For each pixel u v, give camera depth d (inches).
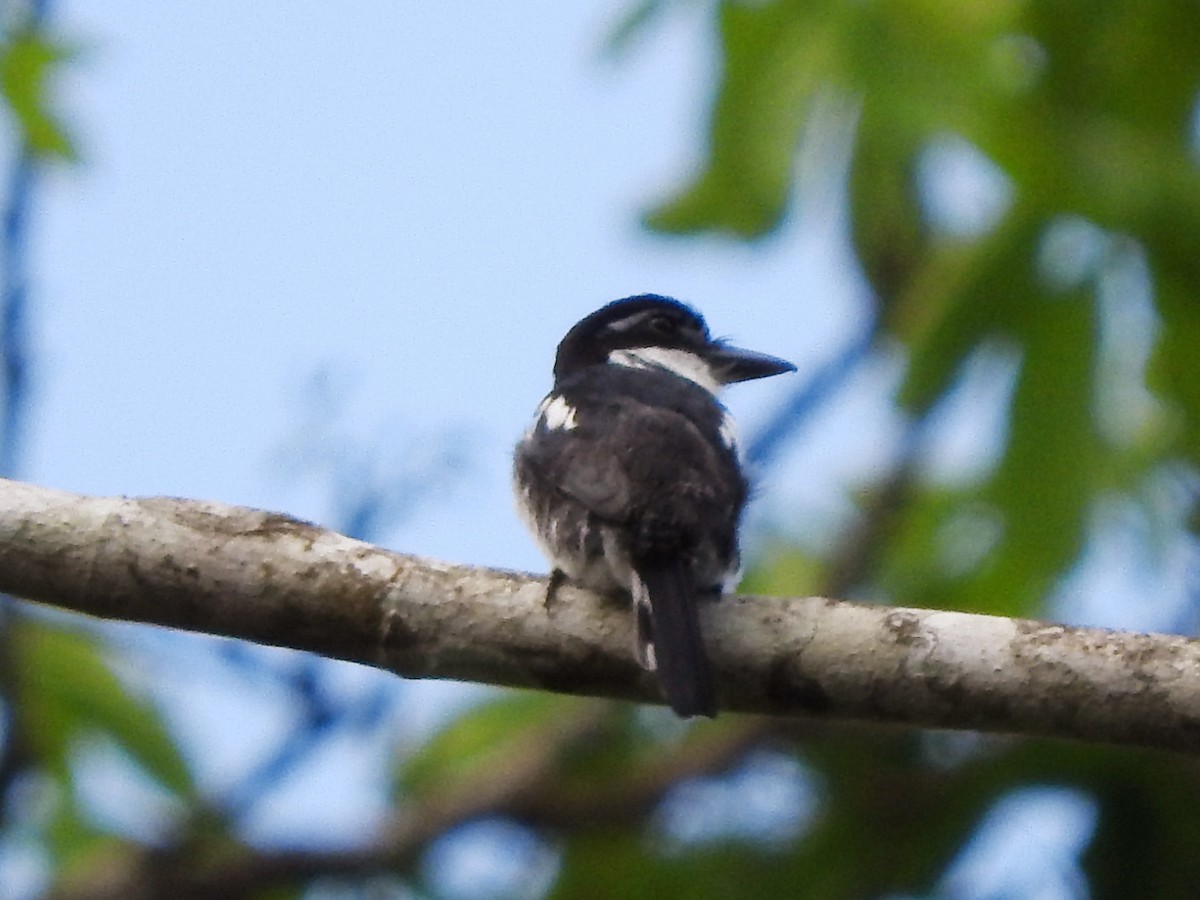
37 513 341.4
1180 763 439.8
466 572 343.9
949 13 423.8
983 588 431.8
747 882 470.0
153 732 474.6
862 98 420.8
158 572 339.6
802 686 335.0
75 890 474.9
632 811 492.7
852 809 468.4
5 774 463.5
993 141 418.9
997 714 327.9
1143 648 323.0
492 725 507.8
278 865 487.8
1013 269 419.8
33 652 465.7
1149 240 414.3
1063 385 418.6
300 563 340.8
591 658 340.2
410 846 493.4
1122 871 442.0
